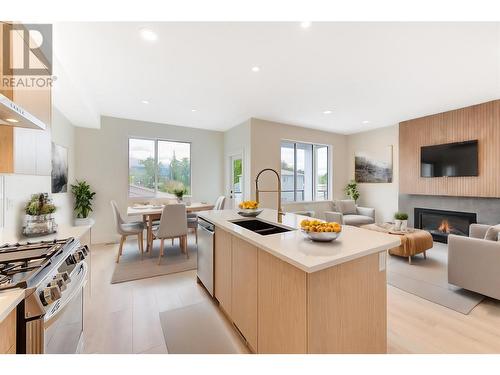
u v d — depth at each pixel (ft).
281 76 9.66
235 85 10.54
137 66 8.72
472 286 7.80
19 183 7.06
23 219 7.22
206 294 8.29
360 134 20.31
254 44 7.39
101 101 12.55
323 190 20.58
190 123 17.26
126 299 7.89
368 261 4.50
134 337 5.96
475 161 13.24
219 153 19.62
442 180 14.82
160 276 9.82
